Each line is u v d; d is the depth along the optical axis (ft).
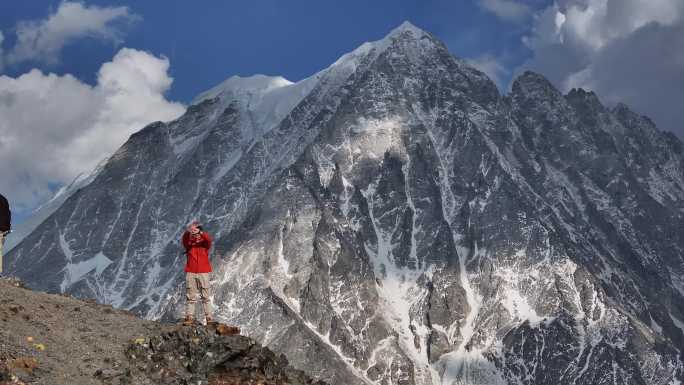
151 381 79.00
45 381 73.31
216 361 83.10
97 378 76.95
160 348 84.12
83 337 84.64
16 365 73.56
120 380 77.36
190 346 84.17
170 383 79.05
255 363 84.89
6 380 70.69
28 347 78.23
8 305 85.76
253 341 88.28
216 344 84.64
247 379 83.61
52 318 87.61
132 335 87.97
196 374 81.76
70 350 80.84
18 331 81.00
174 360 83.20
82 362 79.15
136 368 80.69
